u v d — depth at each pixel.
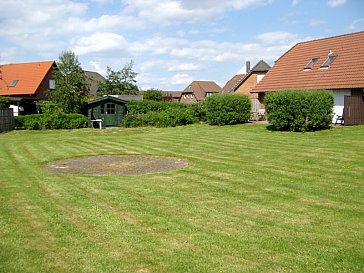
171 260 5.09
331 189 8.67
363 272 4.68
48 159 14.30
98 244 5.67
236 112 27.75
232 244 5.60
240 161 12.62
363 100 22.53
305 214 6.96
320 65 28.67
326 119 20.50
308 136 18.55
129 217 6.89
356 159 12.10
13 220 6.82
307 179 9.73
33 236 6.03
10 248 5.56
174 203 7.78
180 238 5.86
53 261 5.13
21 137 24.11
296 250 5.35
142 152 15.62
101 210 7.35
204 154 14.43
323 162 11.86
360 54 26.58
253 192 8.61
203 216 6.91
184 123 31.48
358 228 6.18
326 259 5.04
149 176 10.63
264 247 5.48
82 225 6.51
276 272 4.71
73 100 33.88
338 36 30.12
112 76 56.56
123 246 5.58
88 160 14.07
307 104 20.03
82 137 22.95
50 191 9.00
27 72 48.72
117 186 9.41
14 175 11.13
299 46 33.19
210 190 8.88
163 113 31.47
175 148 16.36
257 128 23.59
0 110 28.80
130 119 32.34
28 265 5.02
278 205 7.56
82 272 4.81
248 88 50.03
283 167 11.35
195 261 5.05
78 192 8.84
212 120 28.30
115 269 4.87
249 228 6.27
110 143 18.98
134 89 57.47
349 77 25.31
